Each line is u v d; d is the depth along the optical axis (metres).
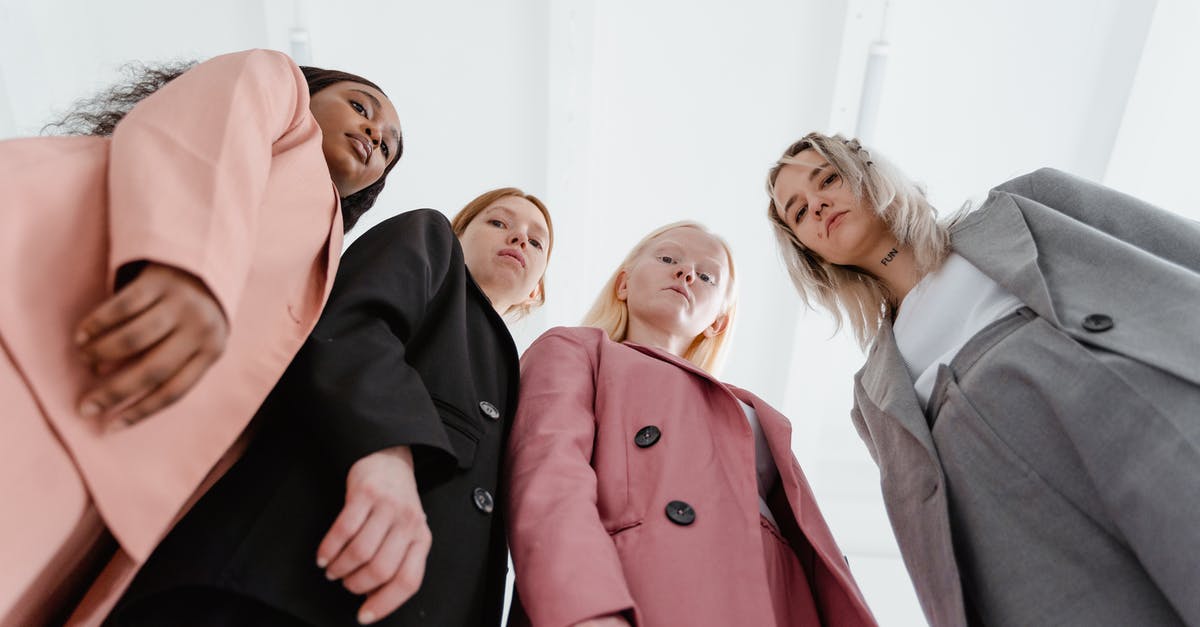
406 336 1.14
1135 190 3.03
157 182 0.79
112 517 0.78
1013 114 3.12
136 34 2.89
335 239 1.16
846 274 1.91
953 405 1.39
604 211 3.24
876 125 3.04
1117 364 1.20
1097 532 1.21
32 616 0.86
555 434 1.23
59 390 0.75
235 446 1.00
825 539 1.35
